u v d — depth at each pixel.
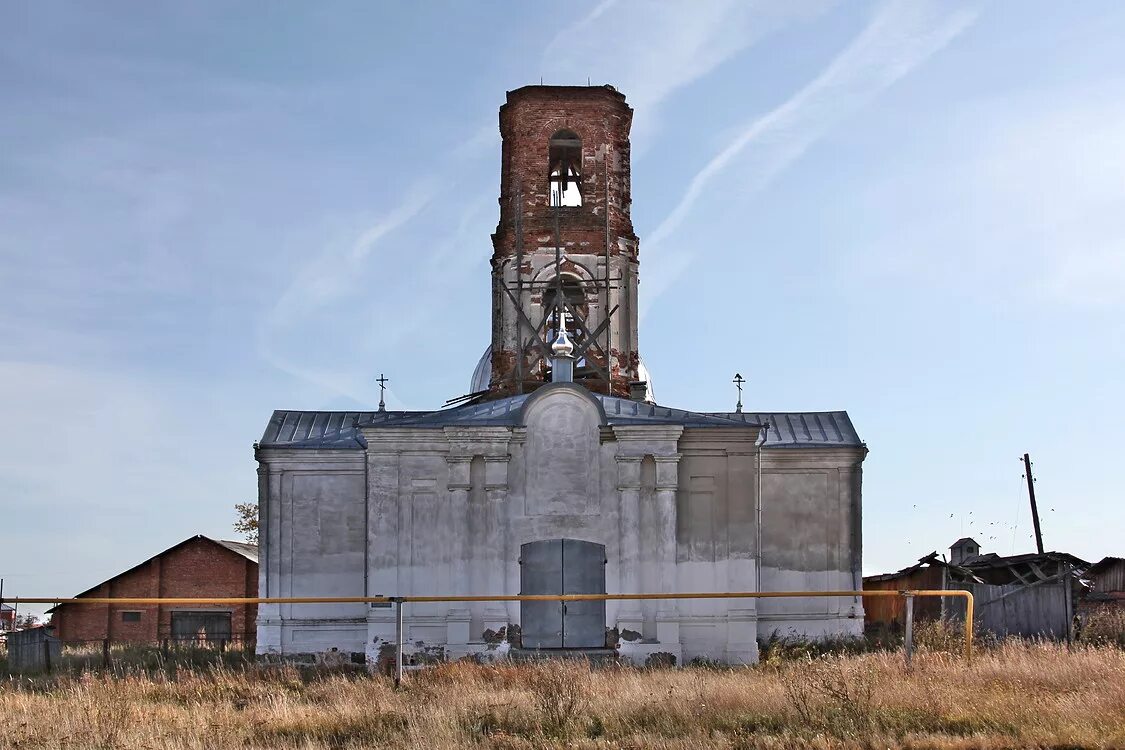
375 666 27.81
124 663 29.42
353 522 32.94
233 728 16.69
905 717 16.09
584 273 36.19
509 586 28.36
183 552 46.34
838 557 33.25
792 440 34.34
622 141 37.16
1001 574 36.31
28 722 16.77
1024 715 15.74
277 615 32.34
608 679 20.91
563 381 29.05
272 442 34.03
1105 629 32.31
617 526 28.62
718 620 28.44
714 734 15.64
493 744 15.38
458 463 28.61
